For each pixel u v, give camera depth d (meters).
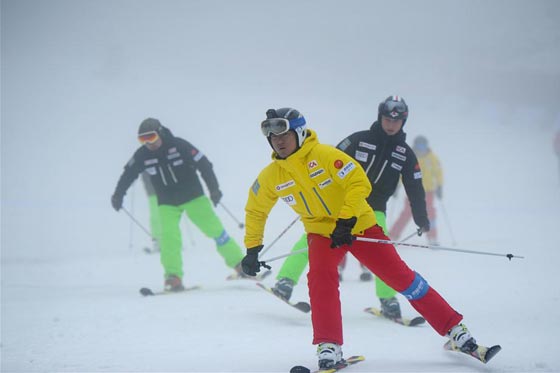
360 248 14.56
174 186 27.36
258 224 14.90
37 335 19.28
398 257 14.54
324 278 14.12
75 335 19.06
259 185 14.67
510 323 18.45
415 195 20.89
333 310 13.96
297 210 14.66
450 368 13.73
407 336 17.52
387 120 20.09
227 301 23.77
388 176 20.66
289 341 17.27
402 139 20.58
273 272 30.38
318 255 14.34
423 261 31.72
